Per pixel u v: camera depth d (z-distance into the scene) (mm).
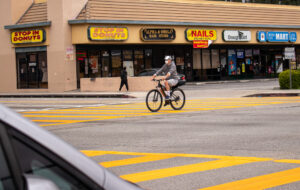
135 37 35938
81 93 29266
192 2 39188
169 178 5781
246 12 42125
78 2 34688
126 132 10602
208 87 33344
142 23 35781
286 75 25406
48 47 34469
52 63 34312
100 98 26500
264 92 23328
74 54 34594
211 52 43188
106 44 35812
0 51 36438
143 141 9109
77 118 14406
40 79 35125
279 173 5941
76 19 33938
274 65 46906
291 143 8336
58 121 13648
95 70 36531
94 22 33844
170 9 37969
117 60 37656
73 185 1445
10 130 1387
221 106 17250
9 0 35781
